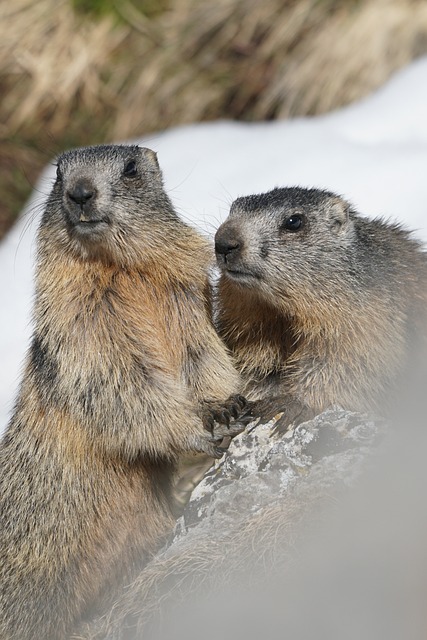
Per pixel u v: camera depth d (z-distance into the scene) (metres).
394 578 8.06
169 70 22.06
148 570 9.56
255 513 9.40
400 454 9.22
